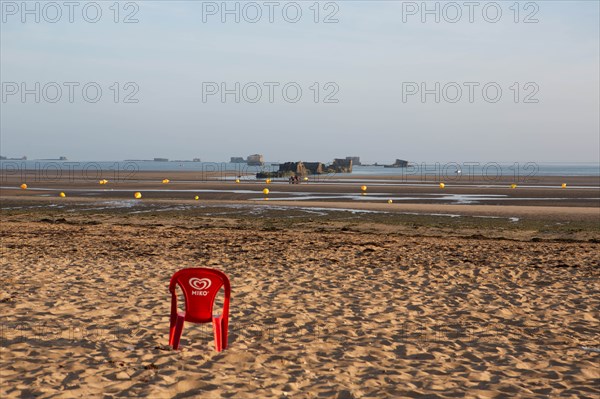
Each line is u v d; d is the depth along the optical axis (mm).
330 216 32781
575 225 28531
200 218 31219
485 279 12539
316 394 5520
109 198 46969
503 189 63844
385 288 11406
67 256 15406
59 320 8352
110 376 5945
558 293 11055
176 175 124438
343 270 13539
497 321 8867
